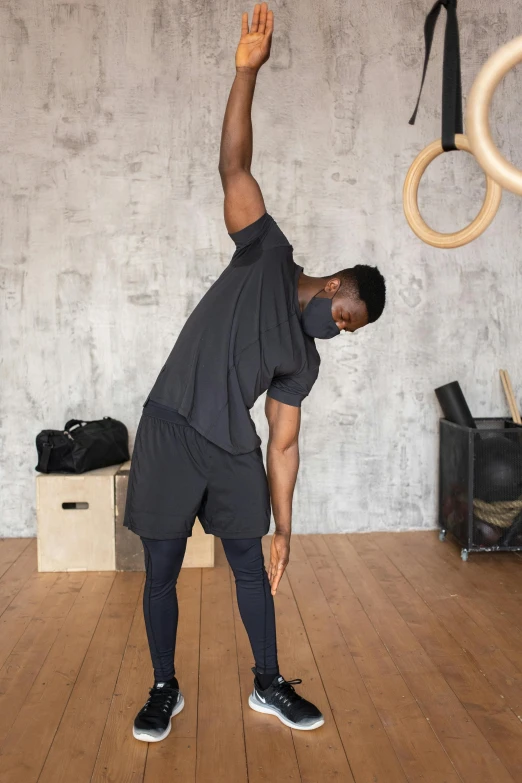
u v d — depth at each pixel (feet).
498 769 6.64
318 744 7.04
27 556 12.76
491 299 13.94
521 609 10.35
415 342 13.92
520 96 13.62
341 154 13.52
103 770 6.62
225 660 8.75
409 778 6.51
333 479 14.01
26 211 13.34
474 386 14.07
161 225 13.47
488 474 12.27
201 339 6.92
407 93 13.51
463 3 13.46
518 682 8.25
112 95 13.26
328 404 13.89
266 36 6.28
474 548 12.35
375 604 10.56
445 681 8.29
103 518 11.95
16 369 13.58
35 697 7.90
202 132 13.37
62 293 13.50
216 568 12.06
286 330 6.96
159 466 7.01
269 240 6.98
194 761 6.75
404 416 14.01
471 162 13.71
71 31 13.15
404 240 13.75
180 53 13.25
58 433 12.09
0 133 13.21
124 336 13.62
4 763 6.71
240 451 6.93
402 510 14.14
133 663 8.70
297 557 12.67
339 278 7.02
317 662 8.76
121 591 11.09
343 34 13.38
